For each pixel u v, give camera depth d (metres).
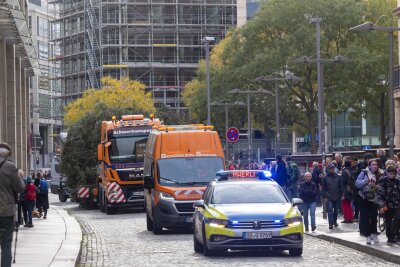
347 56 116.94
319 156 76.88
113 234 52.66
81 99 172.88
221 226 35.00
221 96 131.25
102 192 84.06
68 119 173.00
